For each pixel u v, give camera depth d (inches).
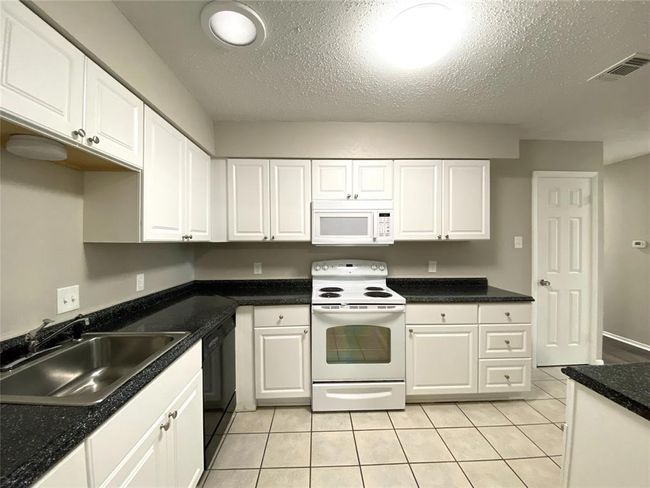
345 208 91.9
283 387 83.9
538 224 112.2
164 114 60.9
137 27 50.4
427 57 58.5
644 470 28.5
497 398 89.5
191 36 52.7
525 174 111.7
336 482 58.6
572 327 114.0
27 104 32.0
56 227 48.7
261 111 84.0
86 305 55.2
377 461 64.1
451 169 94.4
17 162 42.3
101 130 43.5
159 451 40.4
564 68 63.3
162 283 84.0
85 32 39.5
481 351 86.4
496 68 63.1
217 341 65.1
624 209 139.3
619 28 51.1
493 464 63.4
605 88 72.1
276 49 56.2
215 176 92.4
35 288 45.0
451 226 94.7
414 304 85.7
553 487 57.7
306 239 93.8
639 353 126.2
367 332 83.9
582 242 114.0
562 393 93.5
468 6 45.9
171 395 44.0
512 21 49.1
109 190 54.6
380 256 108.1
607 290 146.7
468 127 93.2
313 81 68.1
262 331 83.5
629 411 29.9
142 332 52.1
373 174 93.7
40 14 33.7
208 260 106.3
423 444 69.6
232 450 67.7
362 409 83.0
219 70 63.4
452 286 107.3
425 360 85.8
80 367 47.4
